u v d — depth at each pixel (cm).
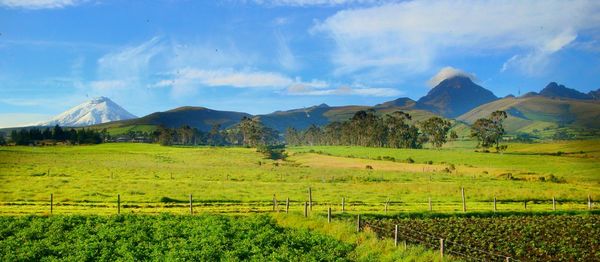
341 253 2922
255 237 3198
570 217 4631
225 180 8256
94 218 3856
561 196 6625
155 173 9162
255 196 5912
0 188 5906
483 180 9181
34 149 17525
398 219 4356
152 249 2836
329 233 3484
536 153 17238
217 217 3991
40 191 5741
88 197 5344
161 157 15125
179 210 4703
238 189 6619
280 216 4147
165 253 2725
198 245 2952
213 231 3338
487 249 3191
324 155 17150
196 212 4572
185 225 3609
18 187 6053
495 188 7331
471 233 3741
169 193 5903
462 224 4125
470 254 3016
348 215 4391
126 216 3981
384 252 2922
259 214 4353
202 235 3228
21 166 9800
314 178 9000
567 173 10819
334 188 7169
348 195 6369
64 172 8812
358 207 5262
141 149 19488
